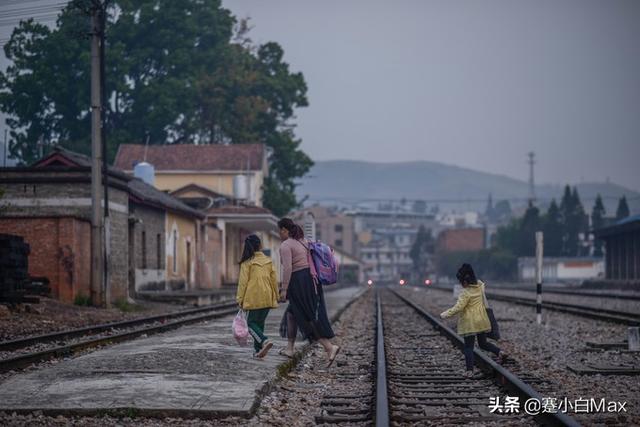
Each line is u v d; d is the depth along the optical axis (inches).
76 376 717.9
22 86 4675.2
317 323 858.1
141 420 573.6
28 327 1307.8
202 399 615.2
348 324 1708.9
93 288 1823.3
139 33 5029.5
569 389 767.1
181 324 1408.7
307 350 1021.2
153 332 1244.5
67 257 1801.2
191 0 5255.9
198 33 5246.1
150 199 2428.6
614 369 887.1
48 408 580.1
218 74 5177.2
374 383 746.8
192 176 4461.1
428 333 1441.9
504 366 936.3
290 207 5068.9
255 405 610.9
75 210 1973.4
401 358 1029.8
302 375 823.1
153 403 597.3
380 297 3686.0
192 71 5118.1
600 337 1358.3
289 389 724.0
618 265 4926.2
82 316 1566.2
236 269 4111.7
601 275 6781.5
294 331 895.1
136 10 5083.7
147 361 817.5
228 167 4456.2
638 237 4456.2
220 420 575.5
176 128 5216.5
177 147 4554.6
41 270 1804.9
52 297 1796.3
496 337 867.4
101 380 695.7
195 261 3201.3
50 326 1357.0
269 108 5270.7
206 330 1269.7
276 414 610.9
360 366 898.1
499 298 3080.7
